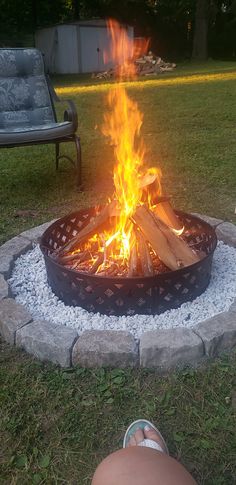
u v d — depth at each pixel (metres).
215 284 2.46
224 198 3.85
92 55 18.81
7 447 1.68
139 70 15.23
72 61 18.84
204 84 11.07
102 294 2.17
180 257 2.24
